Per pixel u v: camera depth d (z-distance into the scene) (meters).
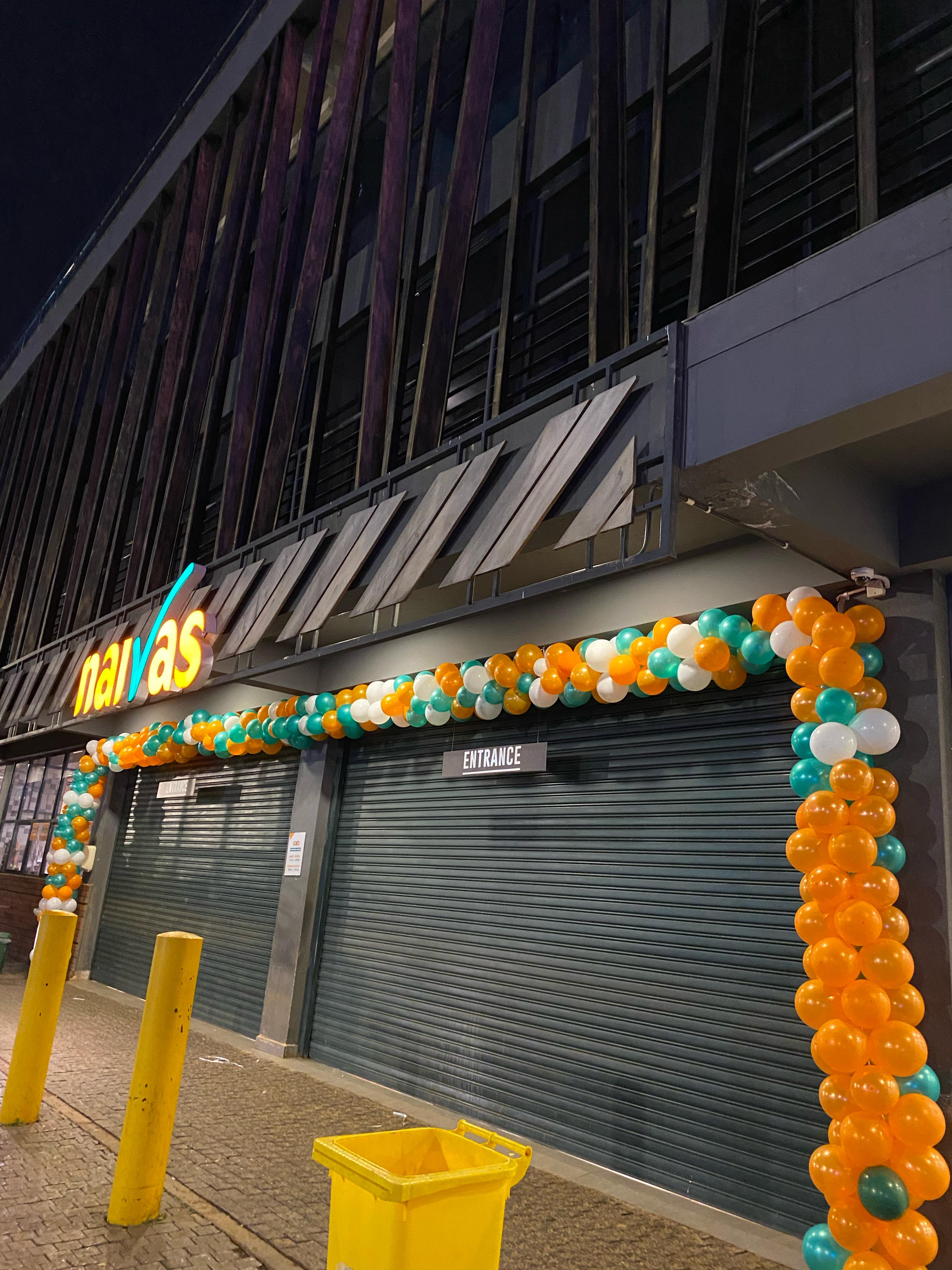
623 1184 5.34
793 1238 4.60
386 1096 7.12
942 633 4.61
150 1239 4.00
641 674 5.54
